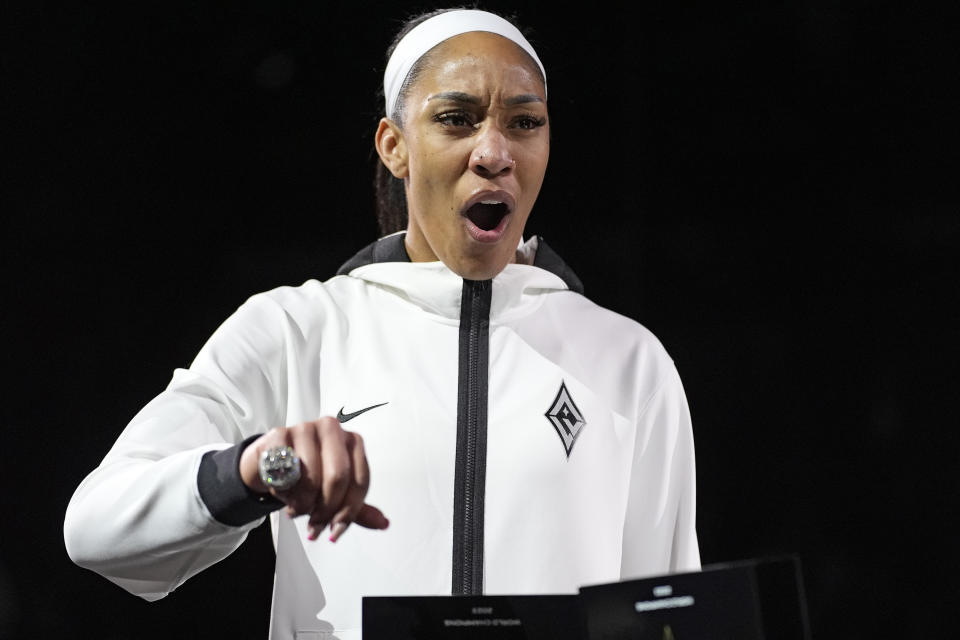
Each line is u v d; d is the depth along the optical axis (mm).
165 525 4848
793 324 17359
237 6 16094
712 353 17406
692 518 7074
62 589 15625
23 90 15875
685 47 17328
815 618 16844
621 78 17203
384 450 6156
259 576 16094
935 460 16984
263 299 6723
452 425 6309
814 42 17234
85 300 16109
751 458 17281
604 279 17281
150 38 16031
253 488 4566
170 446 5578
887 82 17281
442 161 6215
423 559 5965
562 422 6461
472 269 6477
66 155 16094
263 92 16375
